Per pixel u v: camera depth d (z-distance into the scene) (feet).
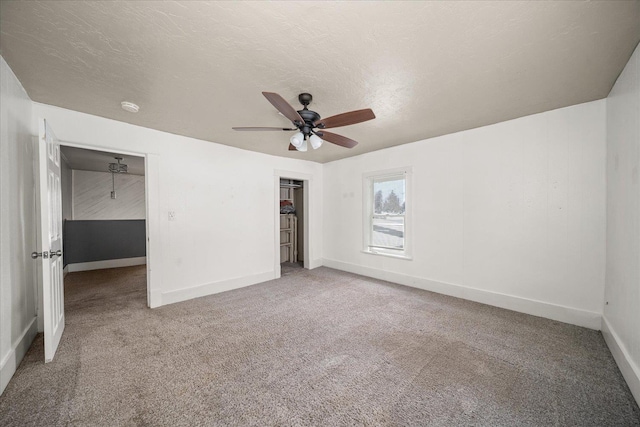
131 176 20.85
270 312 10.01
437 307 10.37
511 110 8.90
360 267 15.79
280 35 4.96
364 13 4.38
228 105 8.23
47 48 5.37
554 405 5.18
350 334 8.20
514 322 8.91
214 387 5.74
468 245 11.19
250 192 14.02
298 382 5.92
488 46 5.32
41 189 6.49
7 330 6.03
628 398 5.35
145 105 8.25
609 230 7.70
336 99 7.80
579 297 8.62
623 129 6.55
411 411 5.04
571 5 4.22
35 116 8.02
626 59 5.89
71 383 5.84
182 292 11.42
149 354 7.05
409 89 7.22
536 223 9.43
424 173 12.59
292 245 19.94
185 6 4.24
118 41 5.15
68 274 16.08
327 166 17.78
